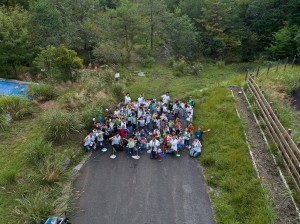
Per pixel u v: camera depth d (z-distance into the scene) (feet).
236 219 32.50
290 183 34.88
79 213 33.73
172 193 37.06
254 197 34.06
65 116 47.44
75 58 66.13
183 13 120.88
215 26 112.98
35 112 54.49
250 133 46.16
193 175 40.55
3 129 48.29
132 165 42.60
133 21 96.43
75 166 42.01
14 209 32.68
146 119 53.42
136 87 74.28
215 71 99.25
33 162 40.24
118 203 35.37
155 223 32.58
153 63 98.99
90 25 97.91
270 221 30.22
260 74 68.44
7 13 80.74
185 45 107.24
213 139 47.44
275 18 106.83
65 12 96.78
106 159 43.91
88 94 58.70
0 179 37.19
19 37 77.61
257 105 51.57
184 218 33.24
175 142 44.86
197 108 59.00
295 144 35.78
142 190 37.55
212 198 36.11
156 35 115.14
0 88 69.10
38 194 34.12
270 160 39.60
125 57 96.94
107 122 49.11
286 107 49.90
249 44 113.29
